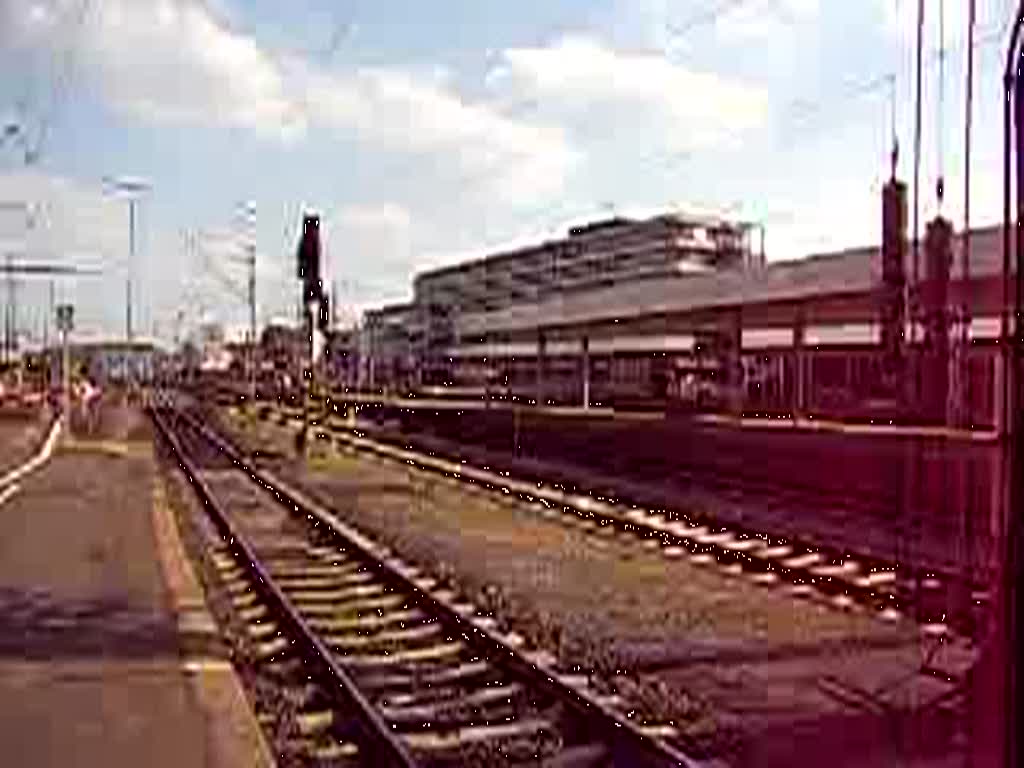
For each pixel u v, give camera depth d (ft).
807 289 114.11
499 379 245.86
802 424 98.12
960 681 36.24
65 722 35.58
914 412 40.91
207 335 498.69
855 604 55.31
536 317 183.62
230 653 45.70
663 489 107.45
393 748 32.35
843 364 134.21
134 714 36.60
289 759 33.35
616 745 34.17
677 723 36.45
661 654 45.75
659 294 142.10
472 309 382.42
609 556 72.69
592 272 372.17
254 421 254.88
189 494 110.63
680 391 184.03
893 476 78.18
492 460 150.00
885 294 40.86
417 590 57.21
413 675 43.14
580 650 46.39
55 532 80.84
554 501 101.30
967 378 39.65
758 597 58.13
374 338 424.05
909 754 32.78
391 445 182.91
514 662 43.55
